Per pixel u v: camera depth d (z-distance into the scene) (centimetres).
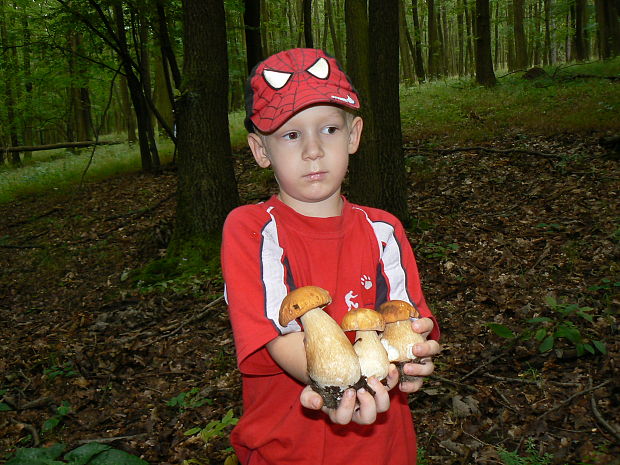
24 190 1475
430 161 1062
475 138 1155
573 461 304
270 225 149
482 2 1838
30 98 1978
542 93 1486
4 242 1039
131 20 1148
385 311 132
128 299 683
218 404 424
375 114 721
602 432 323
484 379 404
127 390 469
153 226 946
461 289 564
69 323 649
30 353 577
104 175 1493
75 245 962
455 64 4534
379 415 158
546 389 376
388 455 159
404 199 750
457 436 344
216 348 530
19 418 435
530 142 1059
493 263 612
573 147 970
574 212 708
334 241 152
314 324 118
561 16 3019
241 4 1162
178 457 363
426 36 4197
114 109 3186
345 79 145
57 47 1190
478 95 1659
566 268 567
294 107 130
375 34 693
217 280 685
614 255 570
